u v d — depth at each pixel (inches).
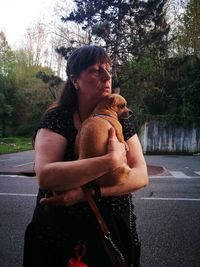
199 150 1266.0
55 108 78.7
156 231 259.9
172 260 204.4
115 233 74.8
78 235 74.9
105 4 916.0
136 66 1061.8
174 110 1421.0
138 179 73.9
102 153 67.6
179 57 1357.0
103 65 78.2
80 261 73.2
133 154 79.6
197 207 343.0
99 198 70.3
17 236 247.9
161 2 954.1
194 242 235.3
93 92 77.7
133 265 78.7
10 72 2509.8
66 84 81.1
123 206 77.8
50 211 76.0
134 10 916.6
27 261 78.5
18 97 2461.9
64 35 1072.2
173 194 412.5
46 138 74.8
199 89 1364.4
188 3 1518.2
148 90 1253.7
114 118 73.9
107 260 74.9
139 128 1283.2
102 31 882.1
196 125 1266.0
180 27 1519.4
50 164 68.2
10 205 350.3
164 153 1283.2
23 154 1221.1
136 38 920.3
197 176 594.6
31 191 431.8
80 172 65.0
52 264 76.2
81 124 76.0
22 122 2481.5
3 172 631.2
